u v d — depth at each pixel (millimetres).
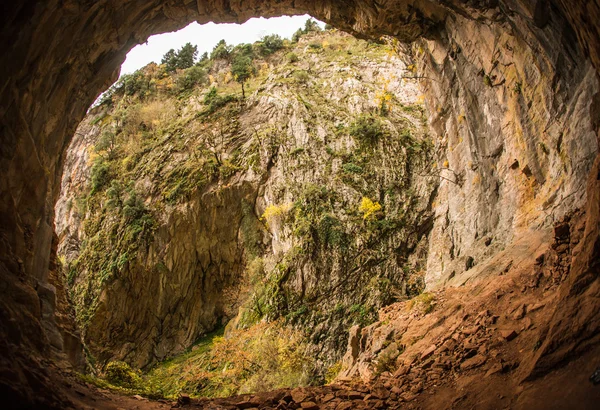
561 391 4949
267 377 22781
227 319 35375
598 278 5633
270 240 35156
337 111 37938
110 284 34125
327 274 28562
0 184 6340
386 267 28297
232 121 41000
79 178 47312
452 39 13961
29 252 7336
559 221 9031
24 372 4859
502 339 7508
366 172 33094
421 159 32875
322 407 6820
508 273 10070
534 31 9758
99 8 8336
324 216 30562
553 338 5676
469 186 15742
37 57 6941
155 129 46344
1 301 5547
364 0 12547
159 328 34438
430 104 18578
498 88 12797
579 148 9523
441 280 14188
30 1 6223
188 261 36344
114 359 32156
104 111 54656
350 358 13539
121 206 38781
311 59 45562
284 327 26562
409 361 8664
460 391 6512
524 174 12055
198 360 28422
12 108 6523
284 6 12961
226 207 36781
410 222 30203
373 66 41531
